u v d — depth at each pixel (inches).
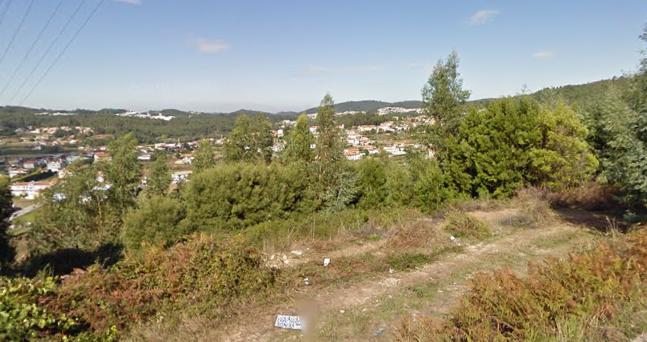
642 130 293.4
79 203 962.1
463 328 134.3
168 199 624.4
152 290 195.2
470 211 476.7
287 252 313.1
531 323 121.1
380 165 644.1
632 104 330.3
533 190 529.0
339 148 627.8
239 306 202.5
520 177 557.6
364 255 298.8
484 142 573.3
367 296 221.8
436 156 713.0
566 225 387.2
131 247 556.1
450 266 276.1
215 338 170.6
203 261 218.5
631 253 171.9
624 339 113.1
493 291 138.8
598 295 134.2
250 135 1135.6
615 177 339.6
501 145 561.0
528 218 411.2
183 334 172.1
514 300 130.5
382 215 432.8
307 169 639.8
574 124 531.2
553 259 162.7
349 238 350.0
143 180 1233.4
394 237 333.1
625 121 327.0
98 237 891.4
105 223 956.6
